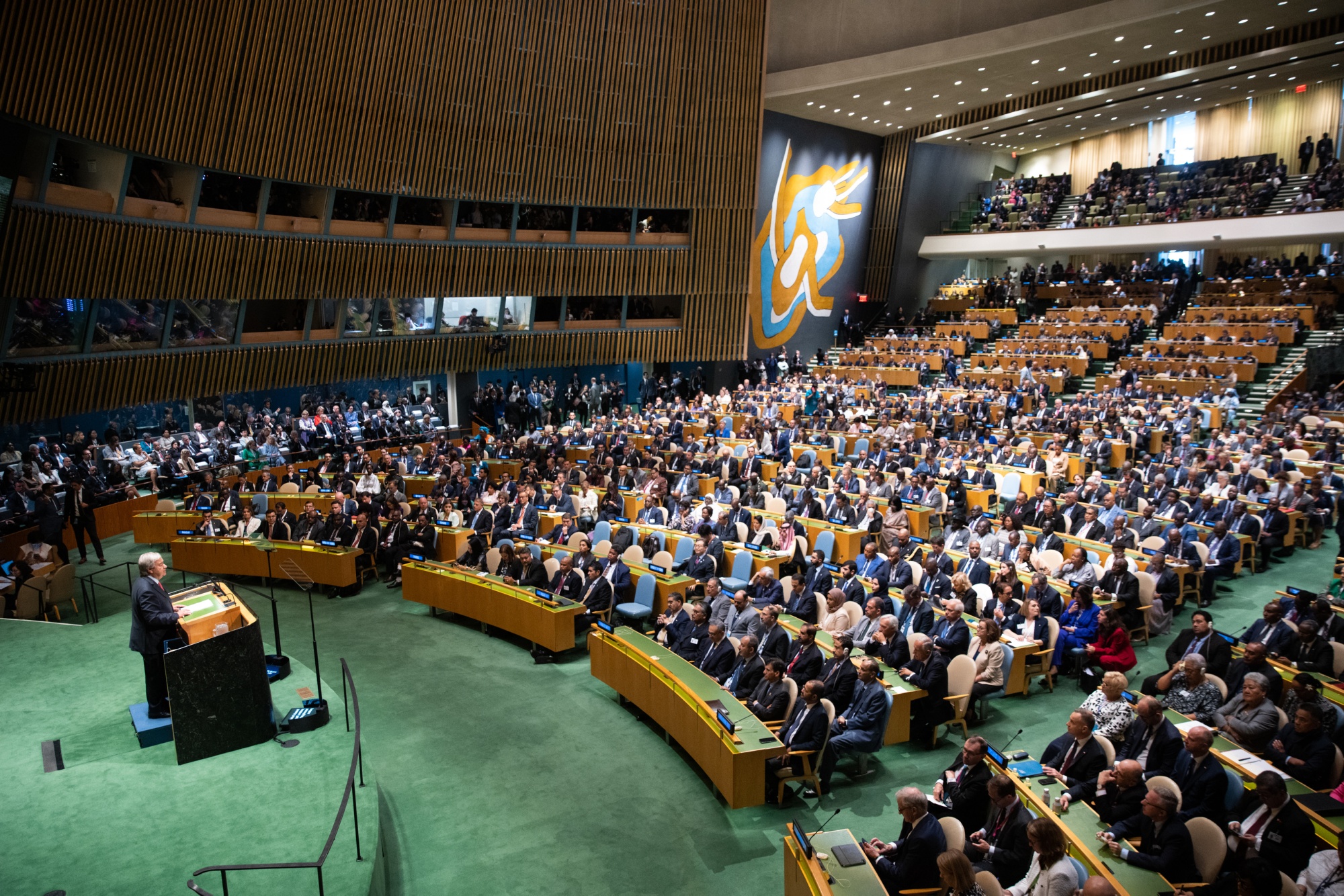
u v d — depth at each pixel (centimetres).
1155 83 2619
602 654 987
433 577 1252
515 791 780
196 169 1664
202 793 645
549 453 2011
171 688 679
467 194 2162
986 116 2908
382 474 1789
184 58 1569
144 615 724
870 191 3328
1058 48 2238
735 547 1241
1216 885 520
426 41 1995
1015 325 3014
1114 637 912
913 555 1273
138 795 640
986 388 2564
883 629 860
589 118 2325
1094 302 2947
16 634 977
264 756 704
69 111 1389
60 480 1583
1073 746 653
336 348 2077
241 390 1909
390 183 2016
